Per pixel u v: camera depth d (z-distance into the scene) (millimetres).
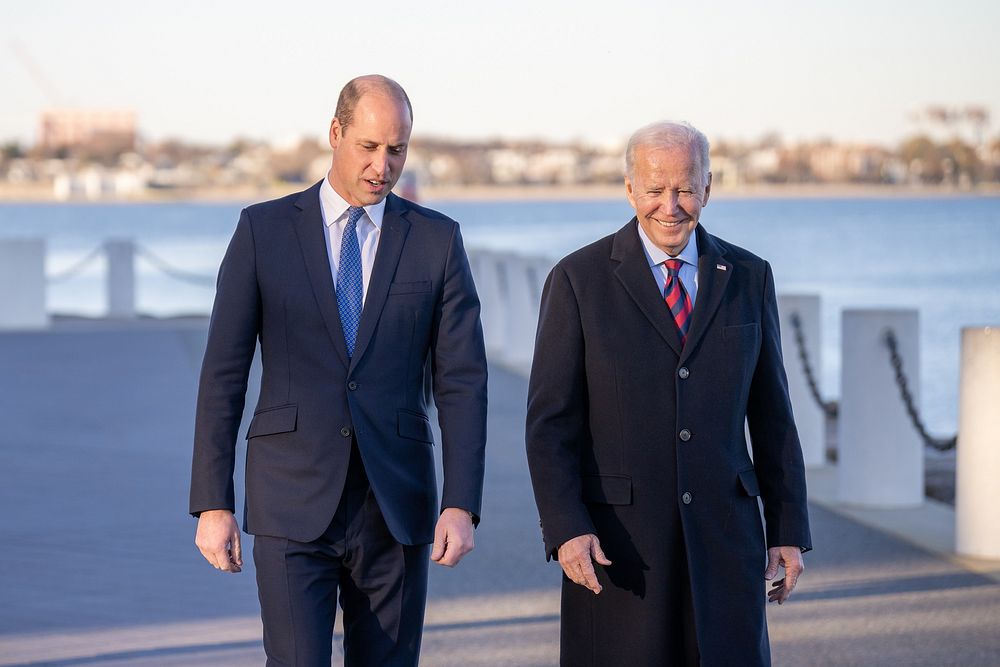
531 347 20344
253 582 8484
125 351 21484
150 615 7711
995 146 151000
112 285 28172
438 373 4820
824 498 10750
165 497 11016
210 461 4672
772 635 7125
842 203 148375
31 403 16172
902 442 10375
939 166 159625
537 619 7547
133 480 11719
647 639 4547
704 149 4555
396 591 4715
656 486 4566
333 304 4672
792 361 12219
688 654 4621
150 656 6918
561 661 4707
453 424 4750
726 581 4551
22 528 9898
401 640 4738
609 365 4594
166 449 13250
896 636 7094
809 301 12297
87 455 12906
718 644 4520
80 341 22906
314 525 4566
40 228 118250
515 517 10188
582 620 4648
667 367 4590
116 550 9266
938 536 9398
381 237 4730
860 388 10391
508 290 20484
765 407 4793
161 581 8469
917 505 10430
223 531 4648
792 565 4727
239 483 11336
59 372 18984
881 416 10352
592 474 4629
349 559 4684
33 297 25453
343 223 4773
